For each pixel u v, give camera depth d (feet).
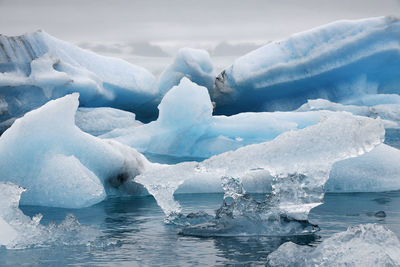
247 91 98.89
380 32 93.61
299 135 21.31
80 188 29.91
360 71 98.02
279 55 96.58
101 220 25.32
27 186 30.86
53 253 18.63
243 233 21.38
